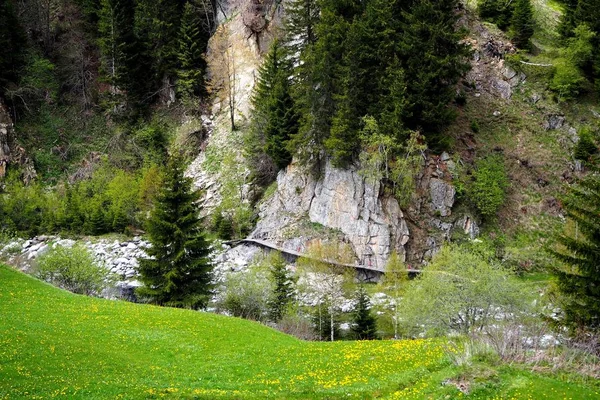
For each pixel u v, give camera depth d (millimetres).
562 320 29672
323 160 65312
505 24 82500
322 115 64125
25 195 76500
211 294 50406
